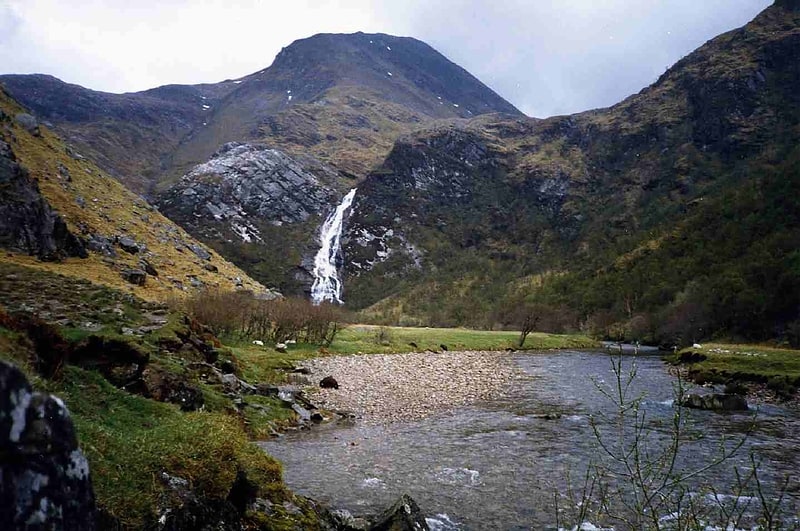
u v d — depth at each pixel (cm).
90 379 1117
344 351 5181
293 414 2231
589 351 7131
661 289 10844
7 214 4641
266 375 3041
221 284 7050
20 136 7619
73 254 5209
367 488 1443
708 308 7981
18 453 210
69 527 229
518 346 7406
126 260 5922
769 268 7850
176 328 2333
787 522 1176
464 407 2789
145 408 1120
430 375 3978
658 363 5303
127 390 1323
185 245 8256
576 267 18638
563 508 1308
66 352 1092
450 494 1418
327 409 2527
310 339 5350
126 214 7725
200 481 746
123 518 574
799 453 1856
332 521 998
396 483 1496
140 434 816
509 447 1939
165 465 716
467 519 1249
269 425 2008
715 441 2033
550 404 2900
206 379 2077
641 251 14650
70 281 2662
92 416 945
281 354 4291
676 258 12638
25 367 878
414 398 2998
